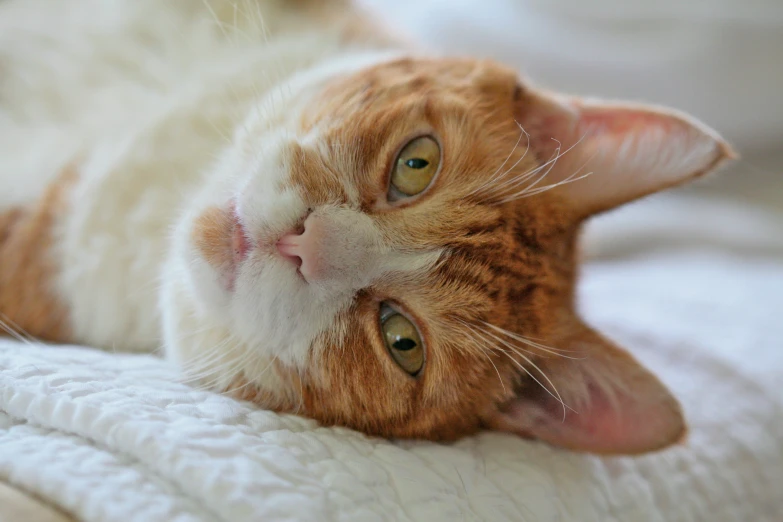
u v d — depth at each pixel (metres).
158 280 0.30
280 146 0.27
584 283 0.38
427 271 0.27
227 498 0.21
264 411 0.25
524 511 0.25
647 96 0.48
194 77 0.33
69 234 0.30
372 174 0.27
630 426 0.28
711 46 0.46
